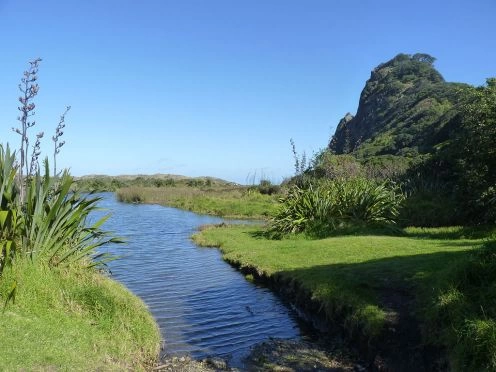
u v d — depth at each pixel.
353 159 27.48
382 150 58.53
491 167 14.46
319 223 16.89
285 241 16.02
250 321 9.21
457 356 5.61
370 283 8.66
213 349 7.84
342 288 8.71
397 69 94.44
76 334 6.36
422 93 73.81
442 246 11.81
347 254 11.91
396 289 8.18
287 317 9.45
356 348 7.56
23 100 7.68
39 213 7.53
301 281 9.94
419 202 18.41
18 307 6.45
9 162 7.35
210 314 9.62
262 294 10.95
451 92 67.62
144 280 12.60
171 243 19.38
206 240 18.72
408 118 66.12
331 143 24.62
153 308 9.99
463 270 6.95
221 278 12.58
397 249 11.87
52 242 7.77
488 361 5.23
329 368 7.06
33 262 7.29
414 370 6.30
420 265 9.24
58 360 5.50
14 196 7.78
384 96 88.56
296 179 22.55
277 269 11.59
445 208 17.58
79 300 7.35
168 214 34.66
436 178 20.33
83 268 8.29
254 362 7.30
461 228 14.98
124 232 23.53
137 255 16.48
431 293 7.16
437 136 46.28
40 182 7.79
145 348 7.16
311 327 8.94
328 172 22.00
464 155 15.71
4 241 6.89
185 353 7.62
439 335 6.25
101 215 34.03
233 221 28.25
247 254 14.05
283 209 18.19
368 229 16.39
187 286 11.88
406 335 6.79
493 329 5.38
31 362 5.27
